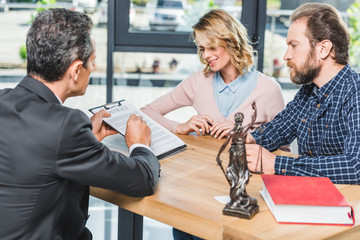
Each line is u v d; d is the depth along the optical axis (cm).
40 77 119
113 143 177
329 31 154
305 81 162
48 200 113
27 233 112
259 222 113
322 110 164
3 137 111
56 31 117
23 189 111
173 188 135
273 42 303
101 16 294
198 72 228
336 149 164
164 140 169
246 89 213
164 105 229
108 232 257
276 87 217
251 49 213
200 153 169
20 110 113
